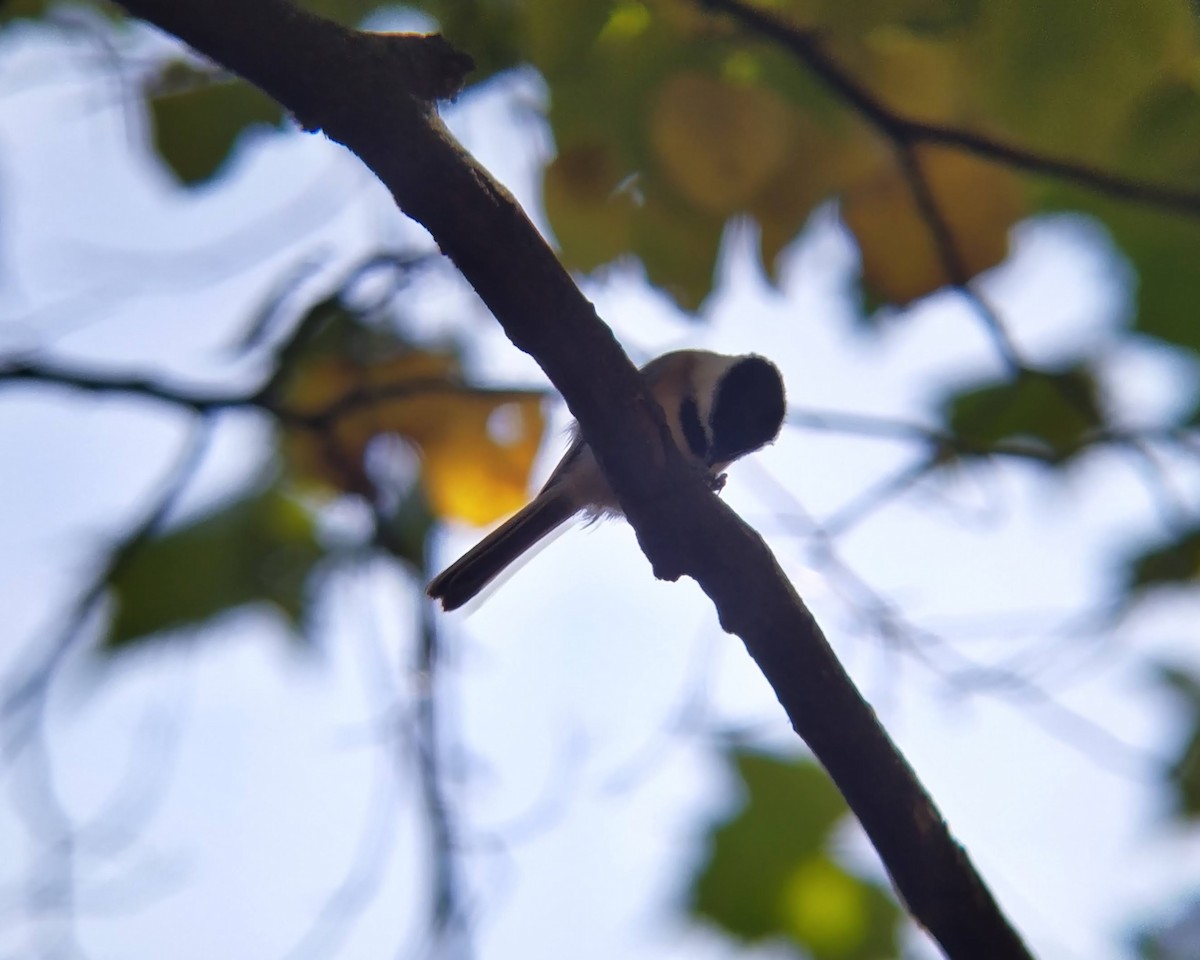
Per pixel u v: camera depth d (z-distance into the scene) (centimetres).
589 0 713
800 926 881
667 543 520
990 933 491
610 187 768
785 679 507
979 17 662
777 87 727
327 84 461
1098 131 679
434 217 479
